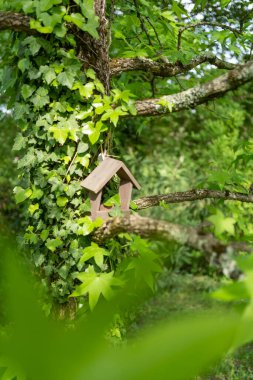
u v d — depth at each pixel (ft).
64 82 7.14
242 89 21.57
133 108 7.60
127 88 10.41
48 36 7.18
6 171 19.34
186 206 20.03
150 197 8.41
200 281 18.84
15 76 7.59
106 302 0.82
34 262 7.69
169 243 5.28
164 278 17.42
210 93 7.22
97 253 7.11
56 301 7.55
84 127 7.43
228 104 20.44
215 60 9.08
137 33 10.15
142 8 9.64
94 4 7.47
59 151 7.59
